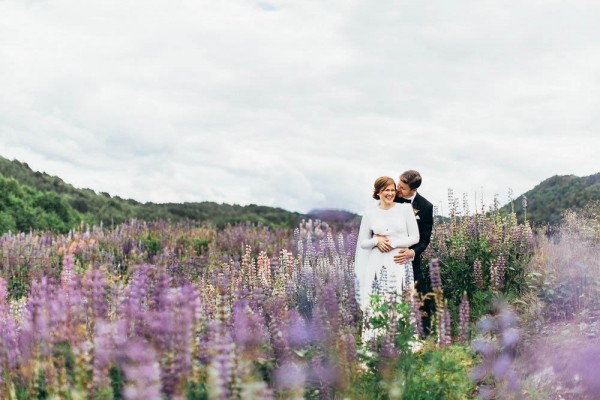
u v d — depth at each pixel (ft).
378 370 18.88
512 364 21.45
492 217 33.63
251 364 16.19
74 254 41.14
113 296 20.85
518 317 26.63
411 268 23.72
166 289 18.72
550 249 35.50
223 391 13.70
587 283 28.32
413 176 25.38
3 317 18.58
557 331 24.25
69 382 15.29
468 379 19.51
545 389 19.54
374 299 20.98
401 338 19.77
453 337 25.90
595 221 41.86
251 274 29.14
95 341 15.55
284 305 24.36
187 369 14.70
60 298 16.71
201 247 48.21
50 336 15.97
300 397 16.12
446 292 30.04
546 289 28.40
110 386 15.01
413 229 24.94
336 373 17.81
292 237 52.42
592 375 19.03
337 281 25.85
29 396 15.49
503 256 30.83
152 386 13.33
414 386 17.98
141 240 48.01
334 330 19.63
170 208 90.22
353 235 38.70
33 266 36.96
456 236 31.76
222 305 18.72
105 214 78.02
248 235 52.85
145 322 17.28
